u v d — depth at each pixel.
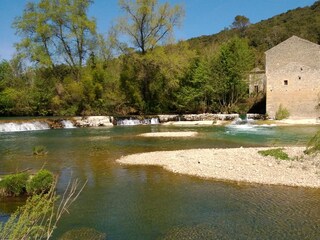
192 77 58.62
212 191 14.44
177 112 60.25
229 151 22.92
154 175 17.38
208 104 60.75
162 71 55.12
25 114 54.28
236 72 56.59
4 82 54.12
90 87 54.62
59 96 54.34
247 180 15.95
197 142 30.03
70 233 10.20
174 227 10.71
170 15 54.88
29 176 14.48
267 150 21.89
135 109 58.31
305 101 52.28
